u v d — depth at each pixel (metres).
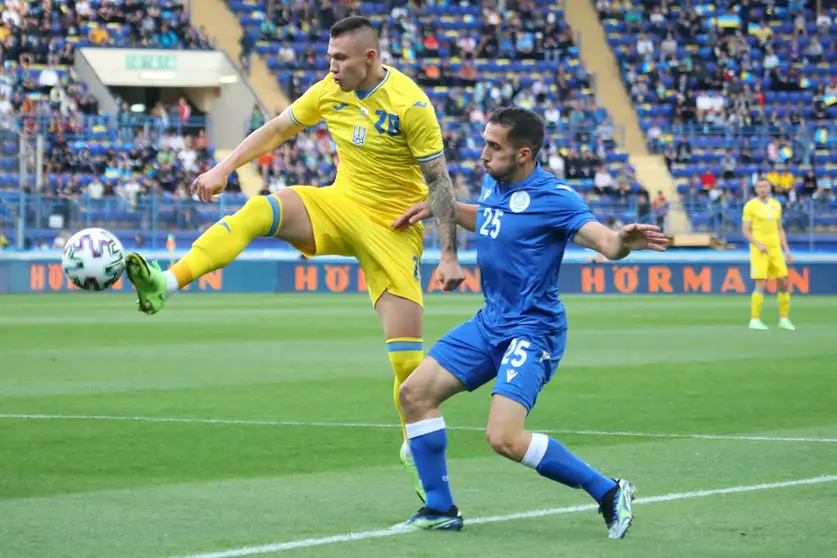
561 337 12.83
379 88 14.92
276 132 15.84
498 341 12.67
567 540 12.27
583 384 26.59
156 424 20.38
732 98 91.81
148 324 44.53
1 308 54.22
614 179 84.25
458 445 18.48
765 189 43.69
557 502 14.27
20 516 13.21
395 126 14.83
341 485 15.24
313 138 81.81
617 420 21.22
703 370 29.52
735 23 98.38
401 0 95.12
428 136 14.63
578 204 12.47
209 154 80.00
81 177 74.81
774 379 27.66
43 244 69.75
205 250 14.23
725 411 22.38
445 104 86.81
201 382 26.53
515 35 93.69
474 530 12.73
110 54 84.88
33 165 73.75
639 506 13.99
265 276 71.56
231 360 31.48
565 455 12.36
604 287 72.25
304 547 11.82
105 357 32.12
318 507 13.85
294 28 92.12
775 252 43.81
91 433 19.34
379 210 15.23
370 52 14.80
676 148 87.62
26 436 19.00
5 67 81.81
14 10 85.50
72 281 13.24
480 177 78.38
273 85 89.50
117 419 20.92
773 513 13.59
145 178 76.31
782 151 87.62
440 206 14.52
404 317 15.20
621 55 95.12
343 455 17.50
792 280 72.62
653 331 42.34
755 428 20.33
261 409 22.28
